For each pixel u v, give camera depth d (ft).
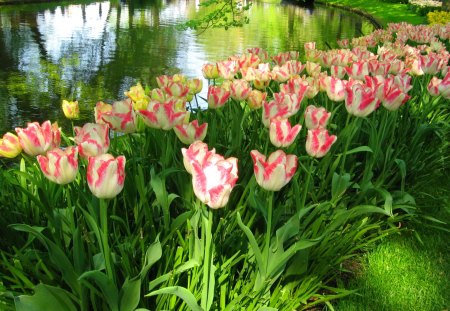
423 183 13.87
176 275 7.80
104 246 6.84
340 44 26.07
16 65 46.78
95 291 7.12
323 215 9.34
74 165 6.72
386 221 11.57
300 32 80.59
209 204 6.30
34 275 8.28
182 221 8.00
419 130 13.44
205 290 7.00
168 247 8.09
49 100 34.42
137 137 11.98
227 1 32.30
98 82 40.65
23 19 80.64
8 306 7.87
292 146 10.91
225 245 8.67
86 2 119.75
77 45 59.67
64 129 27.86
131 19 92.07
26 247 8.94
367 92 9.78
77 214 8.60
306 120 9.71
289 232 8.10
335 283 10.23
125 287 6.91
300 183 11.12
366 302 9.52
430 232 12.28
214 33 75.20
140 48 58.59
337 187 10.66
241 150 11.82
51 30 71.31
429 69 16.08
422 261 10.98
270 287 8.60
